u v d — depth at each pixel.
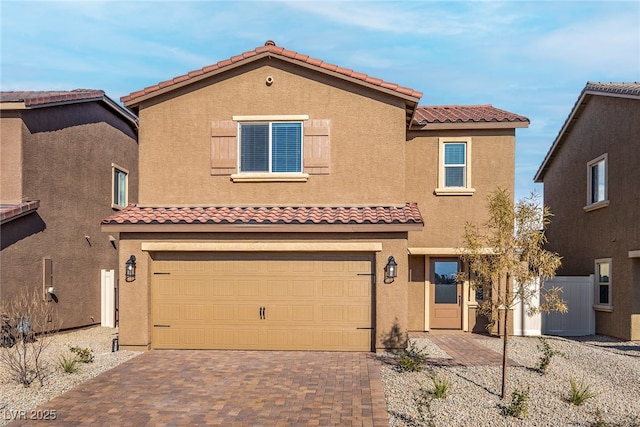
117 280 22.92
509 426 8.86
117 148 23.31
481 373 11.98
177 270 14.96
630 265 17.12
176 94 15.79
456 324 18.50
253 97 15.66
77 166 19.95
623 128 17.69
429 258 18.53
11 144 16.75
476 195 17.91
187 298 14.91
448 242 17.89
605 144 18.97
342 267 14.71
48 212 18.05
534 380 11.45
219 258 14.91
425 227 17.97
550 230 24.39
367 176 15.43
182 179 15.69
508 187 17.83
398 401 10.04
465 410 9.54
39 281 17.45
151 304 14.93
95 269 21.14
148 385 11.23
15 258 16.36
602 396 10.52
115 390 10.85
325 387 11.02
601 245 19.12
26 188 16.94
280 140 15.66
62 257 18.84
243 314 14.81
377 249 14.42
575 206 21.56
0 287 15.69
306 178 15.46
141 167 15.79
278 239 14.64
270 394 10.57
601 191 19.41
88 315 20.45
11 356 12.10
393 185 15.39
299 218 14.31
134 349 14.64
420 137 18.12
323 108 15.54
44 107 17.80
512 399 9.77
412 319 18.50
